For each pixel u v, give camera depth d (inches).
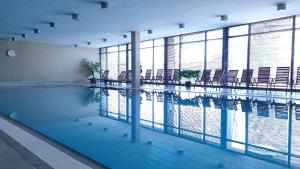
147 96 348.8
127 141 135.4
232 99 304.3
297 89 341.1
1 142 117.8
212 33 456.8
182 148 123.6
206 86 437.4
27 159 96.7
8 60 597.6
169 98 324.5
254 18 355.6
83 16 339.3
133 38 458.0
